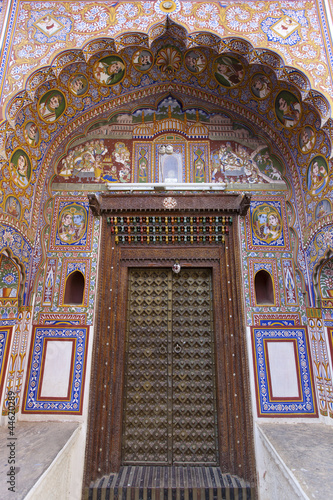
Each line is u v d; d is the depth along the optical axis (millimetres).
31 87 3799
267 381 3938
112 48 3971
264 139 4773
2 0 3957
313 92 3723
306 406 3877
